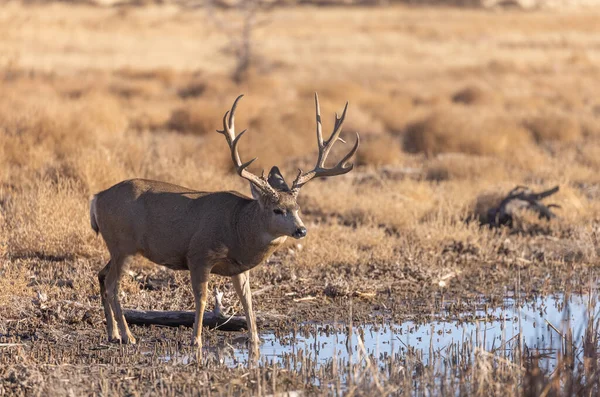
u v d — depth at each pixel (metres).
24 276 40.16
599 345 31.59
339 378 29.52
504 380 28.31
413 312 39.25
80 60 175.00
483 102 120.88
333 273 44.47
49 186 52.22
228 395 27.48
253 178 31.80
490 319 38.16
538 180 67.62
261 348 33.84
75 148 66.94
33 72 134.38
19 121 73.06
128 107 107.44
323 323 37.41
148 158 63.53
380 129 96.88
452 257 48.38
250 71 146.25
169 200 33.41
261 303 39.59
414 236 51.22
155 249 33.66
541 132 93.25
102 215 34.22
